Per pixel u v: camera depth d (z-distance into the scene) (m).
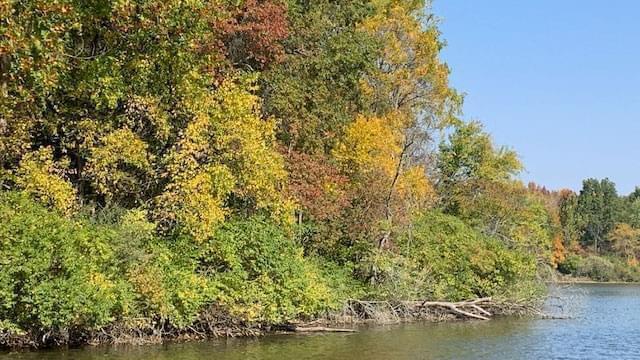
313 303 27.83
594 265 97.31
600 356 24.83
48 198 22.39
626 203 128.25
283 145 34.44
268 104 33.72
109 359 19.55
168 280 23.20
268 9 32.12
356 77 38.56
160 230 25.19
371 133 37.41
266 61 33.28
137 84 24.97
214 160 26.42
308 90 35.06
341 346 24.36
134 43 22.94
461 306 36.75
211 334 25.62
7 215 19.70
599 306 50.66
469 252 39.41
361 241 34.25
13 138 22.39
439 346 25.36
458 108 49.94
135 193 25.80
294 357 21.66
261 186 27.25
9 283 18.97
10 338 20.12
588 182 132.25
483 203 48.44
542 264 44.28
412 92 47.56
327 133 36.41
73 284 19.97
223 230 26.16
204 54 26.66
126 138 24.38
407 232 37.16
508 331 31.12
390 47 45.47
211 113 26.33
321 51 36.09
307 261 30.92
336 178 34.53
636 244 111.38
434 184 52.31
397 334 28.38
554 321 37.03
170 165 25.00
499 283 39.16
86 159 25.05
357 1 39.72
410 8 48.22
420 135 49.34
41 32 16.78
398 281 33.69
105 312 20.69
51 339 20.97
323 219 33.56
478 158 52.56
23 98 20.61
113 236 22.19
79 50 22.83
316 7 37.00
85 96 24.61
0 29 14.55
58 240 20.14
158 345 22.92
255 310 25.20
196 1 22.28
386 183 36.28
